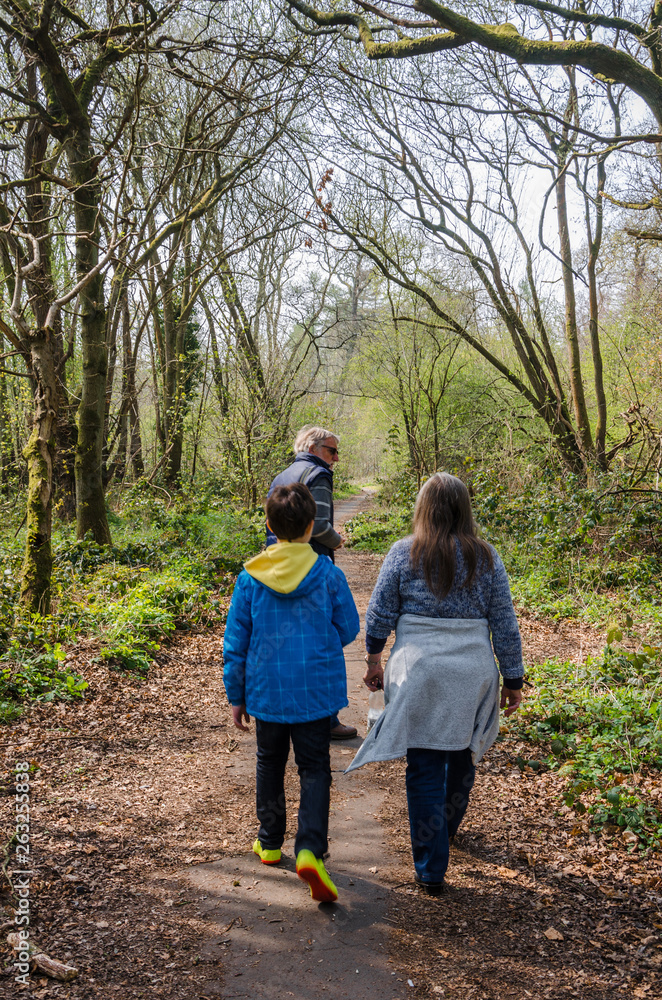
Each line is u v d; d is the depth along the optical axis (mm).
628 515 9844
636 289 14250
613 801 3299
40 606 6324
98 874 2951
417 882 3012
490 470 12820
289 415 18109
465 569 2887
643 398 13391
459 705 2838
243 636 2980
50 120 9828
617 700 4691
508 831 3463
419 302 17297
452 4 10719
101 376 10383
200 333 20531
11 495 13758
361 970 2463
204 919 2729
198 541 11906
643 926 2688
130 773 4035
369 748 2846
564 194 13945
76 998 2236
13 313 6246
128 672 5777
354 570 12211
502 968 2480
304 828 2811
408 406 19156
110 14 9148
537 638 7035
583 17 7504
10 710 4594
